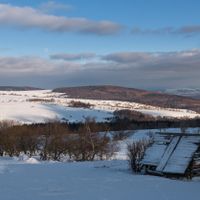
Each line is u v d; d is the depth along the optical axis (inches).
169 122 5634.8
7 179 417.7
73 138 1670.8
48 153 1707.7
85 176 492.7
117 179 448.8
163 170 490.3
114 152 1812.3
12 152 1755.7
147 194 321.7
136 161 593.0
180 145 528.7
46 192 326.0
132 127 4645.7
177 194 323.0
